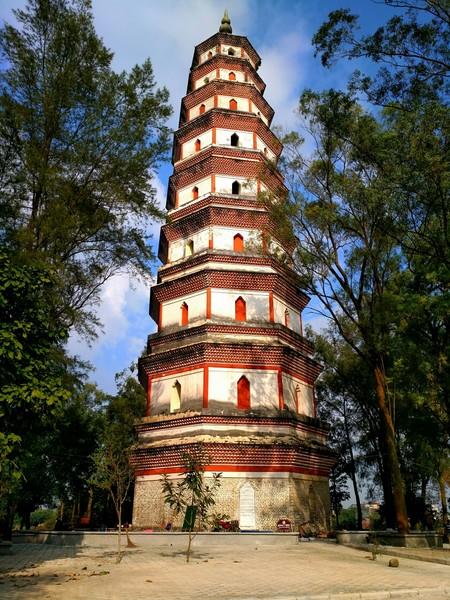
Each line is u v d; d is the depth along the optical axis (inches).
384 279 1008.2
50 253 815.1
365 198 846.5
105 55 904.9
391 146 763.4
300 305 1326.3
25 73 866.8
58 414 593.3
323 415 1731.1
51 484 1514.5
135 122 910.4
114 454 1106.7
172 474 1051.9
